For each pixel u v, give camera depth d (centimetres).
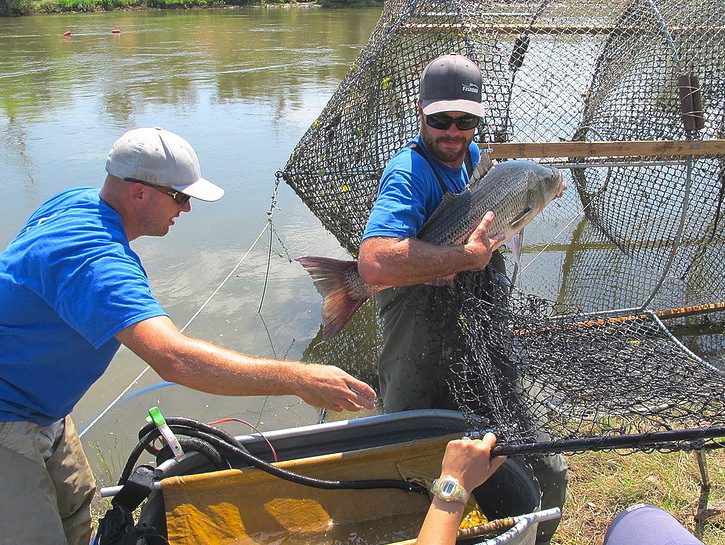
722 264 632
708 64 587
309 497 277
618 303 594
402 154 313
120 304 219
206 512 265
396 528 275
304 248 718
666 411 269
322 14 3512
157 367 219
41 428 260
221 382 223
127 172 248
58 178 908
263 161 991
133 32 2686
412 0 504
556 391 277
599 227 746
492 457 228
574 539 333
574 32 605
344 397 239
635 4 604
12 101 1397
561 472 300
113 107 1341
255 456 293
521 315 312
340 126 541
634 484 363
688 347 512
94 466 407
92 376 260
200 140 1098
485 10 536
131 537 239
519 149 513
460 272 316
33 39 2453
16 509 251
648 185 688
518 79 680
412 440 300
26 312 236
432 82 304
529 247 732
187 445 278
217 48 2177
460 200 312
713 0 592
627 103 651
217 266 681
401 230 294
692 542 219
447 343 319
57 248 228
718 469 370
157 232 264
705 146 521
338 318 343
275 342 550
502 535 229
